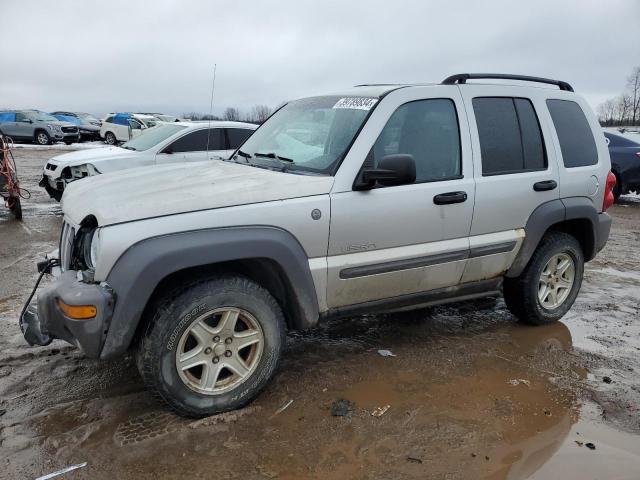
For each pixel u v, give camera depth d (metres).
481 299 5.22
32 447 2.74
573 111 4.55
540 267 4.30
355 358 3.86
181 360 2.91
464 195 3.71
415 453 2.78
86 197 3.28
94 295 2.67
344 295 3.43
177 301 2.84
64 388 3.34
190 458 2.69
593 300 5.32
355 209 3.29
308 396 3.31
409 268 3.58
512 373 3.69
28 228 8.31
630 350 4.12
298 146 3.75
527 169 4.11
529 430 3.02
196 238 2.83
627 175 11.84
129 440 2.81
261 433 2.91
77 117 33.62
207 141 9.08
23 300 4.93
